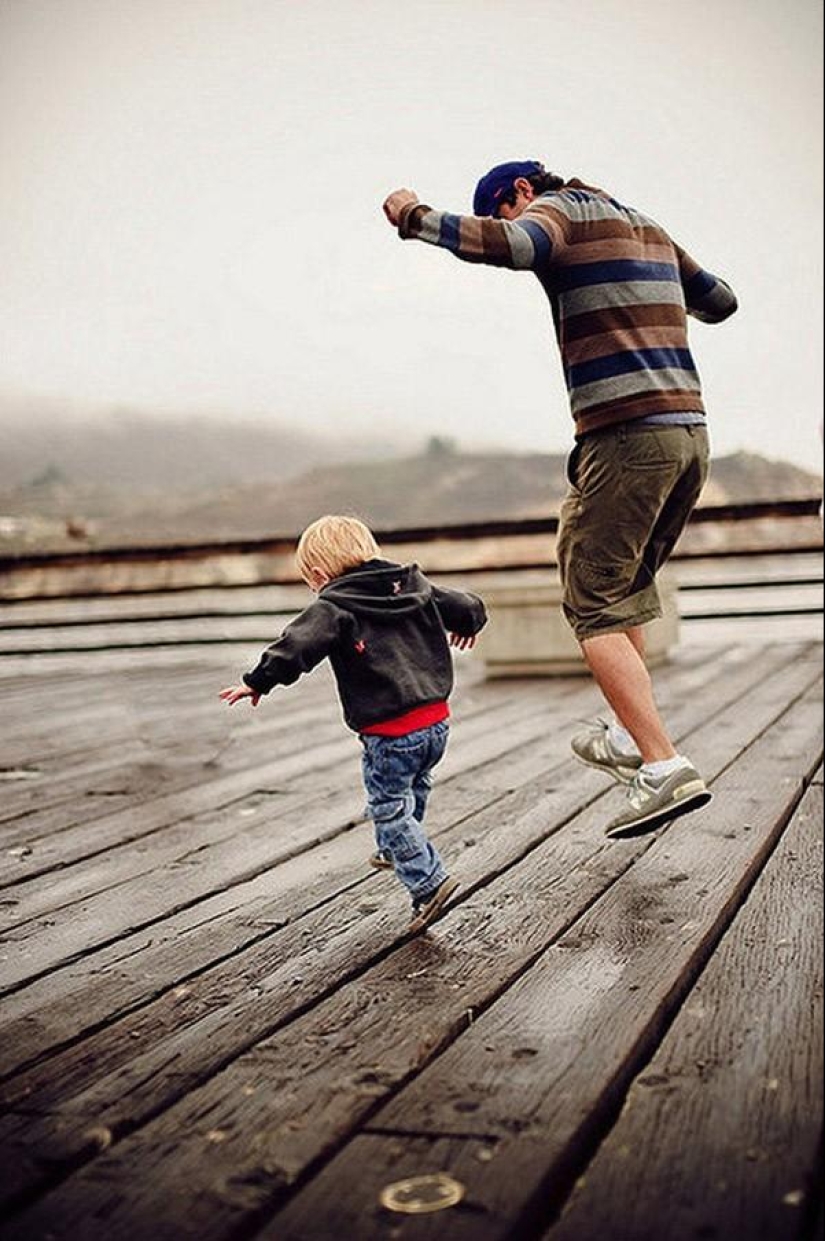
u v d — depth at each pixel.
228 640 9.85
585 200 3.04
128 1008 2.34
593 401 3.00
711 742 4.99
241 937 2.77
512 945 2.60
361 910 2.93
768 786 4.08
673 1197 1.55
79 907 3.09
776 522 8.70
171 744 5.80
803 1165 1.61
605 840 3.49
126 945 2.76
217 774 4.94
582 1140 1.75
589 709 6.31
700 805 3.03
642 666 3.08
